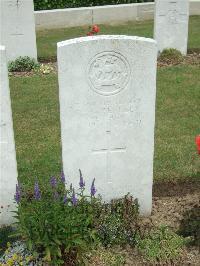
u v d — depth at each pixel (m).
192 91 3.16
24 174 2.17
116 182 1.84
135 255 1.67
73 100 1.67
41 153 2.37
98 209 1.73
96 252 1.66
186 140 2.51
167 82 3.31
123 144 1.77
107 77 1.66
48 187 1.95
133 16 5.29
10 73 3.55
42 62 3.85
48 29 5.05
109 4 5.47
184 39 3.85
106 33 4.80
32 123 2.73
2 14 3.53
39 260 1.58
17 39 3.63
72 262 1.57
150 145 1.78
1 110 1.67
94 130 1.73
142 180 1.84
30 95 3.13
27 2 3.53
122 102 1.70
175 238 1.70
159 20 3.75
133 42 1.62
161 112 2.86
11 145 1.73
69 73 1.63
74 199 1.58
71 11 5.06
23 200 1.63
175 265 1.62
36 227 1.52
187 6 3.71
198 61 3.76
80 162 1.78
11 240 1.72
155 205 1.96
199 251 1.67
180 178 2.17
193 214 1.79
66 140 1.73
